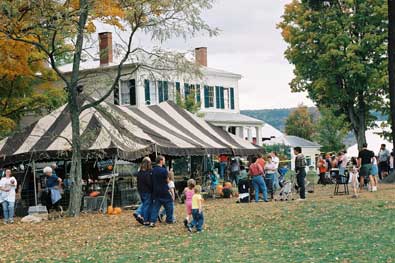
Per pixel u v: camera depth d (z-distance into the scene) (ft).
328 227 50.70
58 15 69.56
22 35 73.72
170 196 58.65
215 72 167.63
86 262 40.40
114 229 57.36
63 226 62.23
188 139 87.86
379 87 151.23
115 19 73.15
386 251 38.27
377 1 152.46
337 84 158.81
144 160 58.54
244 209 67.77
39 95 114.93
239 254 40.09
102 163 92.58
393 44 101.71
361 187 88.89
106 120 79.51
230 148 93.20
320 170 112.98
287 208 65.72
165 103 99.71
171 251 42.91
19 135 80.02
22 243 52.01
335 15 155.53
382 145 113.29
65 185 85.30
